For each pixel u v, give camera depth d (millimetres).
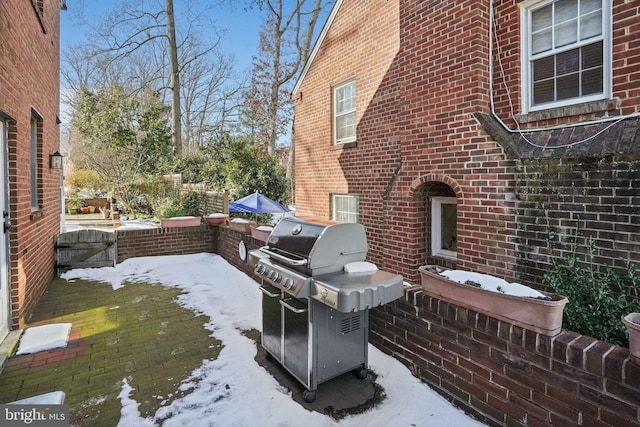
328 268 3125
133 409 2936
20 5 4762
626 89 3436
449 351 3043
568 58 3877
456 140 4574
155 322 4723
